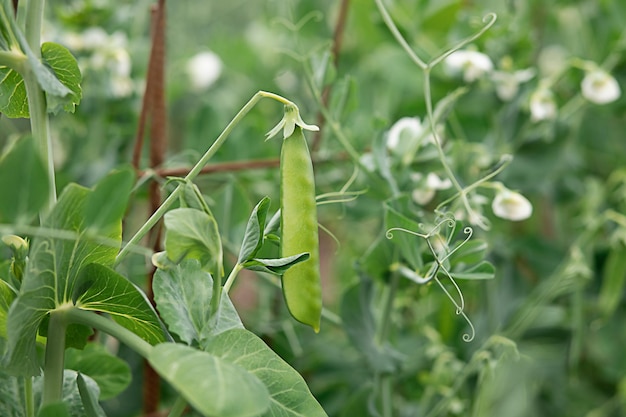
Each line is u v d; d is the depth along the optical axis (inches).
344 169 30.0
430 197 25.9
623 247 28.8
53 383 19.7
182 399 19.7
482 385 26.2
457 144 27.2
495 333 30.7
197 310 19.3
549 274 31.9
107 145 31.3
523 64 30.5
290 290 20.2
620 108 32.9
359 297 26.2
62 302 19.5
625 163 35.7
